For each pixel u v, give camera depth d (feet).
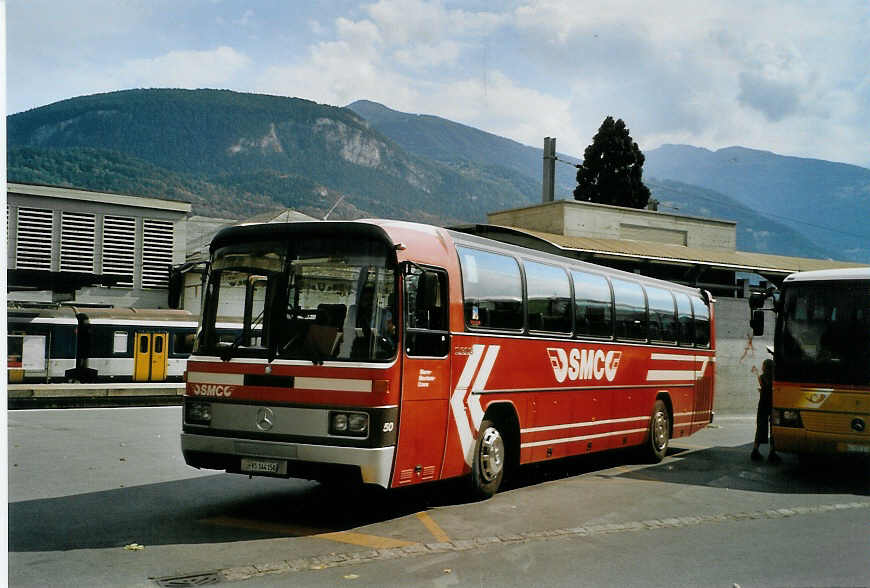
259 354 27.78
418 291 28.81
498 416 35.65
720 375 95.55
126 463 42.75
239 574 21.16
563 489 37.63
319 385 26.76
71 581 20.21
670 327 54.03
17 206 160.66
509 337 35.47
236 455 27.73
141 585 19.99
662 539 27.20
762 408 52.60
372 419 26.37
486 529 27.68
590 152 190.49
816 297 44.73
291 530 26.76
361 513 30.07
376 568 22.13
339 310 27.35
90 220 167.84
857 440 42.34
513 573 22.06
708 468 47.70
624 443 46.91
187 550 23.66
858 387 42.57
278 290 28.14
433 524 28.30
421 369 28.84
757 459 52.75
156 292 174.29
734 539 27.63
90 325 119.65
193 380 28.94
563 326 40.65
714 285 101.14
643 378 49.32
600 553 24.79
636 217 111.75
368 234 27.73
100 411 86.63
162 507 30.35
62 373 114.52
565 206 105.50
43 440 54.29
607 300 45.60
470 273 32.94
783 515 32.63
